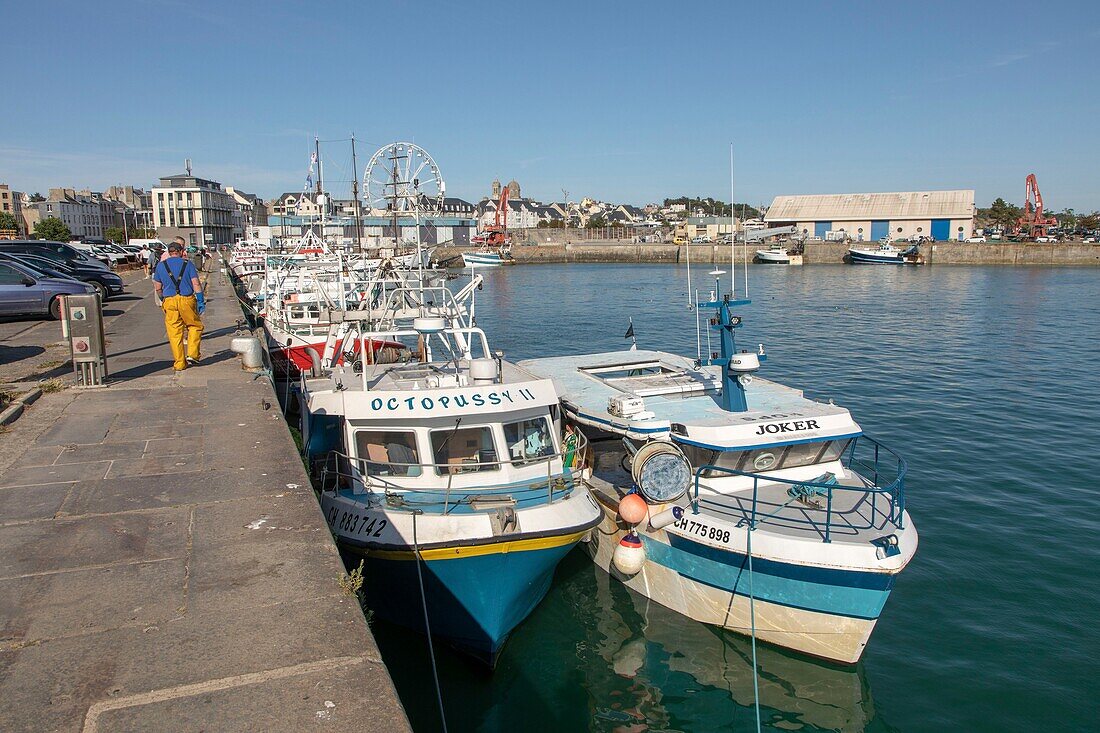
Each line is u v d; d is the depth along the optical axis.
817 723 9.20
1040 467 17.31
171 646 4.79
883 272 91.50
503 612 10.12
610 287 73.94
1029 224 126.00
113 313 22.72
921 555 12.92
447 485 10.34
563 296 64.12
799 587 9.96
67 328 12.41
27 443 8.93
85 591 5.45
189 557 6.00
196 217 127.81
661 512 11.05
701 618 11.24
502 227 134.12
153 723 4.08
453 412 10.49
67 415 10.23
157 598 5.37
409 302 17.11
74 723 4.07
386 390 10.72
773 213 126.75
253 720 4.12
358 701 4.29
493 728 9.16
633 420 11.38
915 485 16.17
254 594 5.45
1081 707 9.12
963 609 11.27
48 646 4.77
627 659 10.56
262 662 4.64
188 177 131.50
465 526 9.73
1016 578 12.13
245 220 155.75
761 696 9.73
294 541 6.32
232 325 21.39
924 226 117.25
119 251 53.91
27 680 4.43
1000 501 15.24
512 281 83.88
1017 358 31.92
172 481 7.69
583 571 13.06
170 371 13.45
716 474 11.21
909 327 42.25
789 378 27.81
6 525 6.55
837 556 9.66
